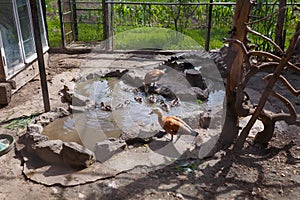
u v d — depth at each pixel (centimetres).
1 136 303
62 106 373
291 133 309
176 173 254
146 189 236
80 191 234
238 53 269
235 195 230
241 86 264
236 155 275
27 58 441
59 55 581
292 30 609
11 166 263
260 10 528
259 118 279
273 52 517
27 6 446
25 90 420
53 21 706
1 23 376
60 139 303
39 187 238
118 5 653
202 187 238
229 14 659
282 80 270
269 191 234
